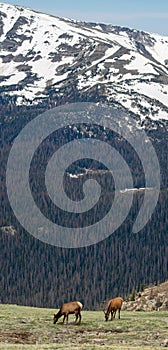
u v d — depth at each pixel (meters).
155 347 67.44
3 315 96.56
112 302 92.31
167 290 156.88
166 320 91.19
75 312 88.75
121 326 85.50
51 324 87.94
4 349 65.38
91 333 81.44
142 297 157.75
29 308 115.62
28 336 79.06
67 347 67.56
